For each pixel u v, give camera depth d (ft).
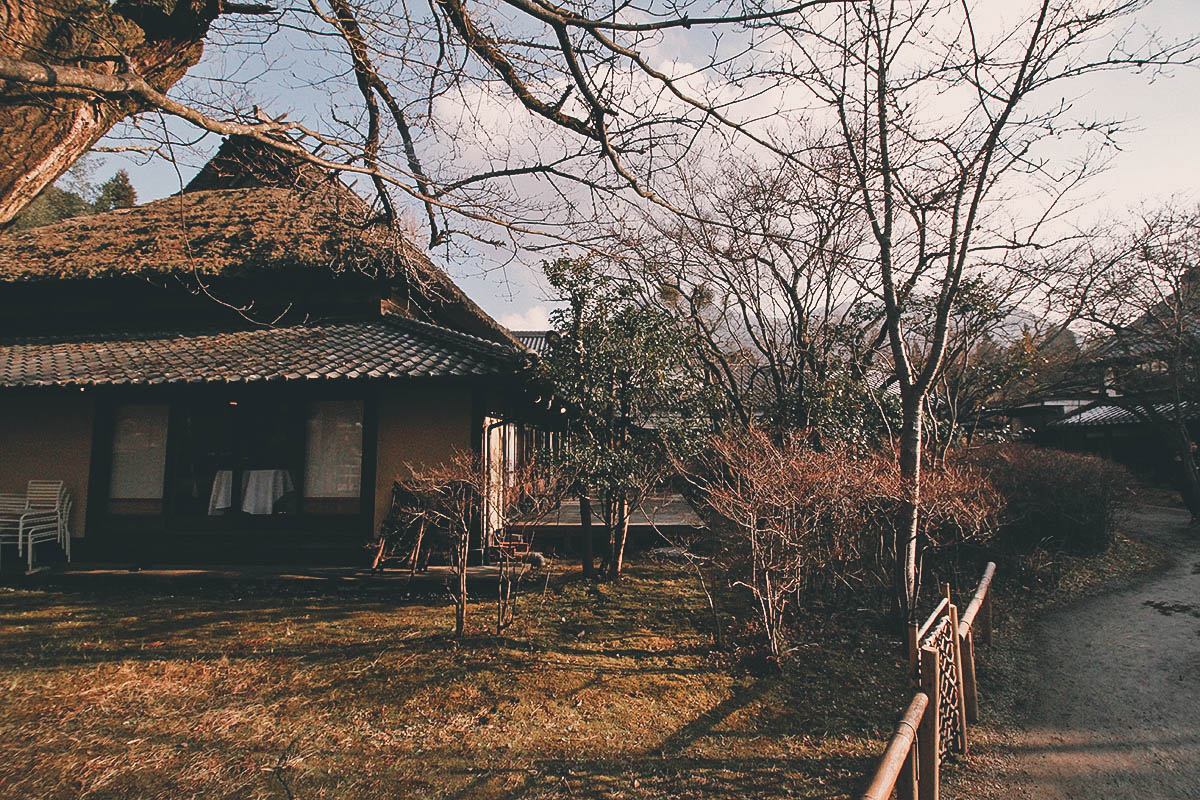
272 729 14.69
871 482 21.11
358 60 14.97
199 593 26.17
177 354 30.09
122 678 17.44
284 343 30.96
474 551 28.25
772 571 19.88
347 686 16.98
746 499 20.04
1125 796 12.48
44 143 8.27
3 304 35.40
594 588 26.68
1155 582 31.63
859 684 17.54
